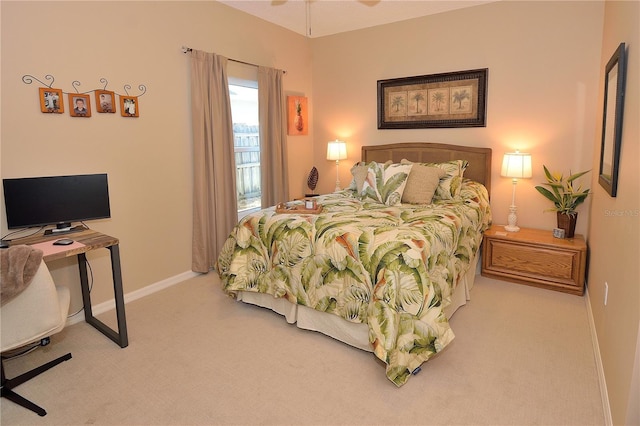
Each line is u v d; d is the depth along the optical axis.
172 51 3.42
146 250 3.37
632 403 1.48
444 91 4.23
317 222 2.67
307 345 2.52
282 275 2.71
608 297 2.16
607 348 2.04
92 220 2.86
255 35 4.24
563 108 3.65
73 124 2.80
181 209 3.62
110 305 3.12
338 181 4.85
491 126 4.03
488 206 3.87
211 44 3.76
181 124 3.55
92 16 2.85
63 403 1.99
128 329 2.75
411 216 2.89
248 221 2.98
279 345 2.52
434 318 2.11
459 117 4.18
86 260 2.88
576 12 3.49
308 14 4.23
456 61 4.14
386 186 3.48
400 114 4.55
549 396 2.00
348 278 2.37
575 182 3.64
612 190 2.12
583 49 3.50
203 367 2.29
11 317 1.76
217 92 3.72
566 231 3.48
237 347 2.50
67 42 2.72
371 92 4.73
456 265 2.71
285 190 4.69
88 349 2.49
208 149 3.70
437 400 1.98
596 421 1.82
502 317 2.87
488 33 3.93
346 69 4.87
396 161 4.59
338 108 5.00
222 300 3.23
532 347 2.46
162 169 3.43
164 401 2.00
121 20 3.03
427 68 4.32
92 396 2.04
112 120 3.03
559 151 3.71
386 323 2.10
